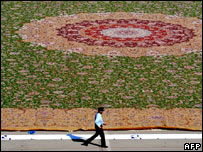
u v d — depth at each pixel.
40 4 52.44
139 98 32.03
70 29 45.25
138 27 45.94
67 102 31.31
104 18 48.47
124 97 32.16
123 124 27.91
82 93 32.75
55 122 28.17
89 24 46.66
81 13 49.88
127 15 49.50
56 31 44.72
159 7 52.03
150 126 27.52
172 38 43.41
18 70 36.50
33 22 46.97
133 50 40.47
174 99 31.97
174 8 51.72
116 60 38.41
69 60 38.38
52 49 40.50
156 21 47.75
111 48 40.78
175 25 46.75
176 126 27.64
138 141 25.72
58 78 35.16
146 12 50.50
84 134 26.69
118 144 25.28
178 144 25.38
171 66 37.56
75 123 28.08
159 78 35.41
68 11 50.41
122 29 45.41
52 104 30.95
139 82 34.66
